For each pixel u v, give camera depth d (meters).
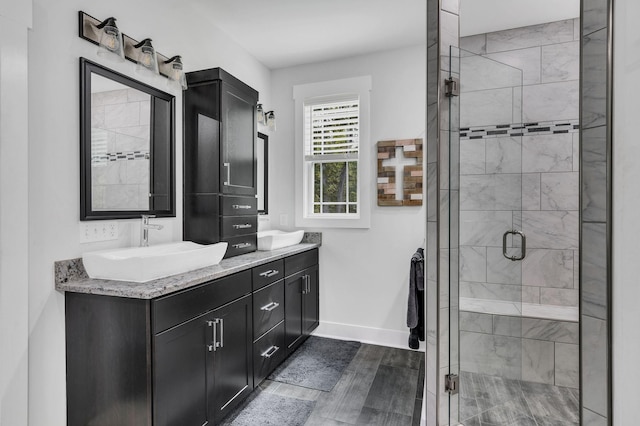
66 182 1.62
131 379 1.45
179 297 1.57
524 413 1.94
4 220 1.35
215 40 2.68
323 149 3.37
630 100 0.59
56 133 1.57
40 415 1.50
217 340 1.84
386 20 2.62
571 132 2.53
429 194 1.81
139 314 1.43
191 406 1.64
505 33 2.71
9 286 1.37
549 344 2.29
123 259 1.55
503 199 1.99
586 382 0.77
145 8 2.04
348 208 3.32
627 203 0.61
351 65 3.21
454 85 1.76
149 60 1.91
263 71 3.37
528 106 2.63
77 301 1.55
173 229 2.27
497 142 1.96
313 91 3.32
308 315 3.07
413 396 2.20
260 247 2.80
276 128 3.48
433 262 1.78
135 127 1.98
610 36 0.69
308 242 3.34
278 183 3.48
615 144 0.66
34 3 1.48
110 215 1.82
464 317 1.84
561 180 2.55
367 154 3.13
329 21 2.63
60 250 1.59
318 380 2.41
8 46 1.36
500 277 1.96
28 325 1.45
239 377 2.04
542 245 2.59
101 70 1.77
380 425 1.90
